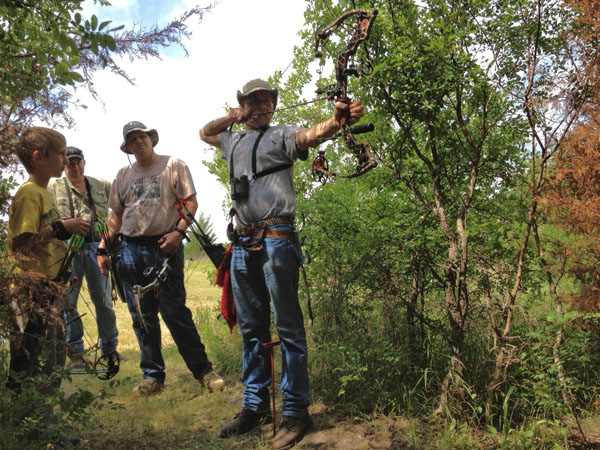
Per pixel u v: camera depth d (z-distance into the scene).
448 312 3.22
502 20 3.07
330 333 3.69
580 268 2.78
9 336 2.30
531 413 2.97
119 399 3.78
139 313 3.33
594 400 3.02
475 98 3.34
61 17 2.22
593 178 2.62
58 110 2.51
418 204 3.66
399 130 3.44
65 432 2.43
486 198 3.62
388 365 3.40
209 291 10.23
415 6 3.18
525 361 2.97
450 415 2.93
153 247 3.94
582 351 3.03
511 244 3.46
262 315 3.32
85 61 2.40
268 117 3.25
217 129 3.38
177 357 5.01
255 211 3.11
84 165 4.91
